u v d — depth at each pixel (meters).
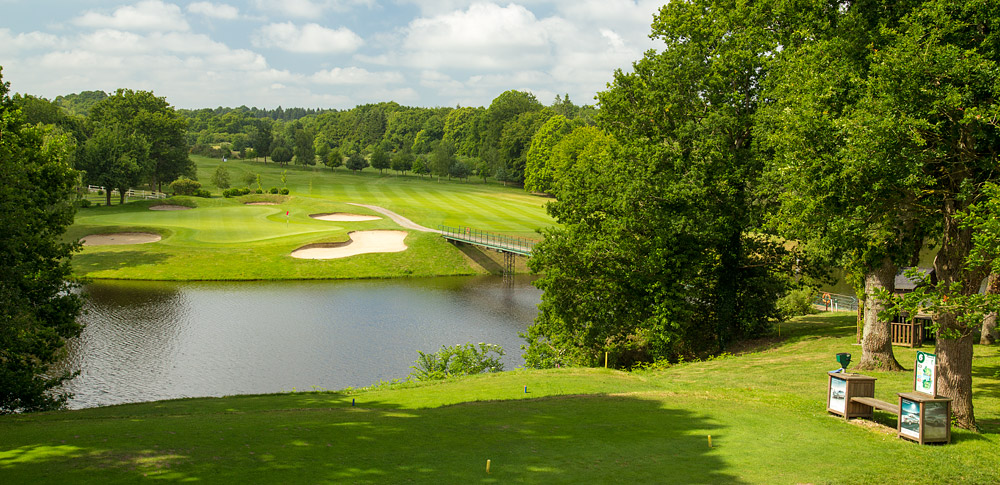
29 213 22.23
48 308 24.55
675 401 16.78
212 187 129.75
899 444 12.38
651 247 29.52
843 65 17.97
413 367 28.97
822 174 15.73
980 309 12.62
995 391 17.83
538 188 129.00
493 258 75.88
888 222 16.14
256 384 30.97
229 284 60.72
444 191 132.50
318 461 10.17
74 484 8.61
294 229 81.50
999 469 10.91
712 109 30.28
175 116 127.25
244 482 8.92
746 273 33.19
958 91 13.50
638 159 30.39
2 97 25.36
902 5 19.06
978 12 14.15
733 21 28.94
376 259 70.75
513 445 11.80
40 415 16.45
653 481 9.84
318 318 46.38
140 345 37.62
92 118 123.50
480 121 196.00
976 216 12.18
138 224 78.12
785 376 21.48
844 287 55.19
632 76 32.22
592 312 31.19
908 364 22.23
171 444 10.90
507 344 40.28
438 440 12.05
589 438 12.51
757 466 10.78
